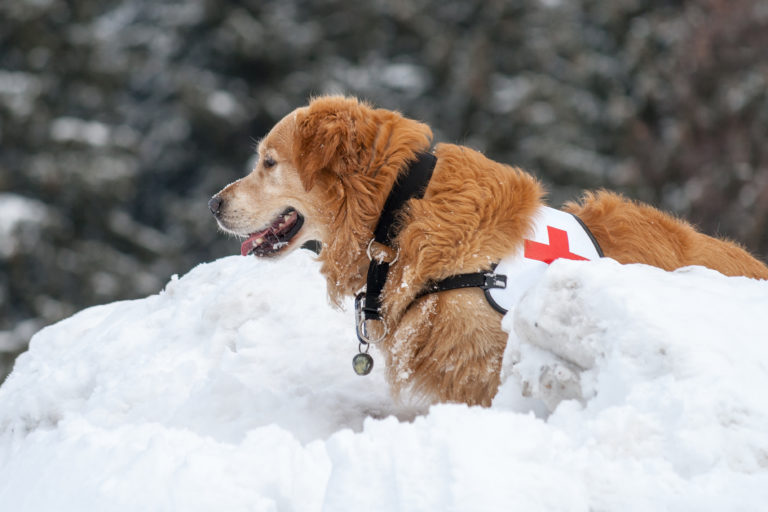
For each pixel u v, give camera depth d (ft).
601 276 14.82
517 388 15.62
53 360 29.76
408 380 21.11
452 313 19.86
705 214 118.62
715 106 127.54
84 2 124.77
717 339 13.30
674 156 126.00
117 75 127.54
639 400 12.98
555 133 129.18
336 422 21.79
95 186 108.78
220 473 13.20
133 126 146.20
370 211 21.54
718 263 22.61
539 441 12.30
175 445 14.51
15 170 107.96
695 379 12.78
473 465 11.74
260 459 13.50
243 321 26.61
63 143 110.32
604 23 148.97
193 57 152.56
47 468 15.02
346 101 22.24
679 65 132.77
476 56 138.92
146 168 140.15
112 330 29.25
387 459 12.31
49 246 102.01
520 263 20.10
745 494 11.39
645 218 22.93
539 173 126.21
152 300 31.50
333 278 22.84
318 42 148.36
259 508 12.50
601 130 135.54
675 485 11.71
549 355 14.99
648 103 135.54
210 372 24.59
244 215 24.17
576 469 12.00
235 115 138.62
